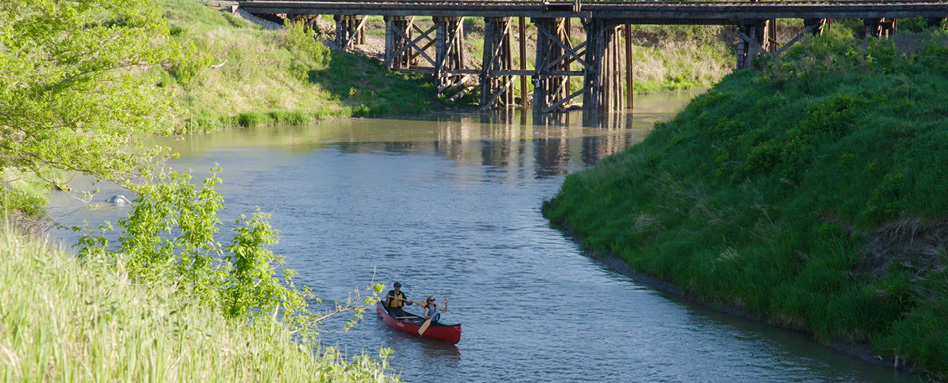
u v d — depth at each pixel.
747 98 32.94
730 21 59.56
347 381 9.97
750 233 23.44
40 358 5.90
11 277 7.63
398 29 76.12
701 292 22.44
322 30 82.12
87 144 17.44
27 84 17.52
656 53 101.81
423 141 54.03
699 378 17.12
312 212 32.56
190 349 7.76
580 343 19.14
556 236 29.27
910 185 20.97
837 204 22.48
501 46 74.31
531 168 43.59
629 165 32.97
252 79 65.88
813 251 21.36
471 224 30.88
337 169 42.97
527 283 23.69
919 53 34.56
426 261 25.77
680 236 25.39
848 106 26.47
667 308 21.70
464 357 18.30
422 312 21.75
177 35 65.31
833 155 24.56
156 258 14.25
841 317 18.98
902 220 20.31
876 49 34.31
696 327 20.22
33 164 18.00
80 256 13.34
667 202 27.73
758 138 28.27
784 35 101.50
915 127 23.22
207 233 14.81
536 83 70.06
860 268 20.19
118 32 18.42
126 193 34.59
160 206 14.95
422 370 17.56
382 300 21.45
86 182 36.34
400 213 32.59
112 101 17.58
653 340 19.36
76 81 17.59
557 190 37.53
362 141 53.91
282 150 49.53
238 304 14.07
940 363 16.61
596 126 61.69
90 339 6.75
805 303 19.86
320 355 17.36
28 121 17.02
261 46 69.81
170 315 8.62
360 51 78.75
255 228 14.83
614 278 24.38
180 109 19.30
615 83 71.69
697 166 29.64
